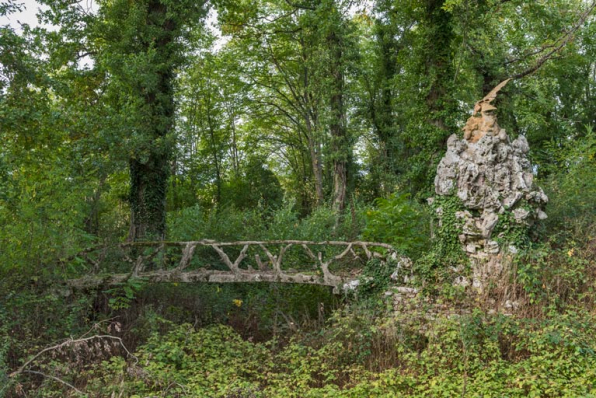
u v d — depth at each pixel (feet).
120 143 50.34
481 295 33.12
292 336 34.78
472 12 53.21
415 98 59.26
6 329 30.12
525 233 34.63
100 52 58.29
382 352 31.55
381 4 65.82
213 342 34.60
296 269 43.42
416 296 34.76
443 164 36.94
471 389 25.44
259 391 27.81
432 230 37.78
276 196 113.60
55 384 27.91
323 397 26.37
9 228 33.96
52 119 41.91
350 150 78.69
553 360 26.55
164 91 58.23
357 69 77.92
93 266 40.70
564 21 54.49
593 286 31.63
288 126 126.31
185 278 39.55
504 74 59.21
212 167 114.73
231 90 111.75
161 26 58.39
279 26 97.09
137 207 56.75
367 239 42.29
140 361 30.78
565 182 42.39
